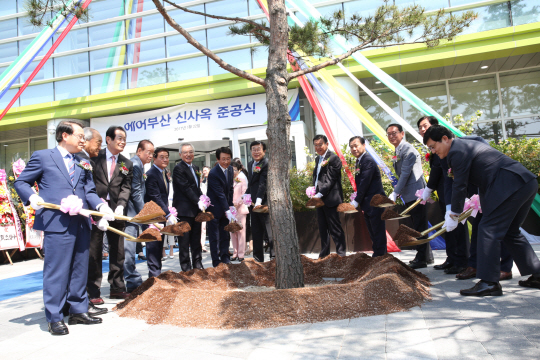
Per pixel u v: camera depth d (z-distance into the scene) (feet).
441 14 14.16
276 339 8.02
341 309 9.28
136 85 37.27
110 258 13.55
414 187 15.61
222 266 14.43
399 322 8.50
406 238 11.53
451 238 14.03
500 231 10.26
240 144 35.09
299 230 21.15
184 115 36.78
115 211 12.97
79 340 8.95
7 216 25.38
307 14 19.62
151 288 10.95
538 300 9.46
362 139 16.55
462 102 35.01
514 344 6.92
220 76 34.63
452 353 6.73
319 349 7.30
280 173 11.97
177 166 15.75
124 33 37.52
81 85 38.29
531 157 20.75
